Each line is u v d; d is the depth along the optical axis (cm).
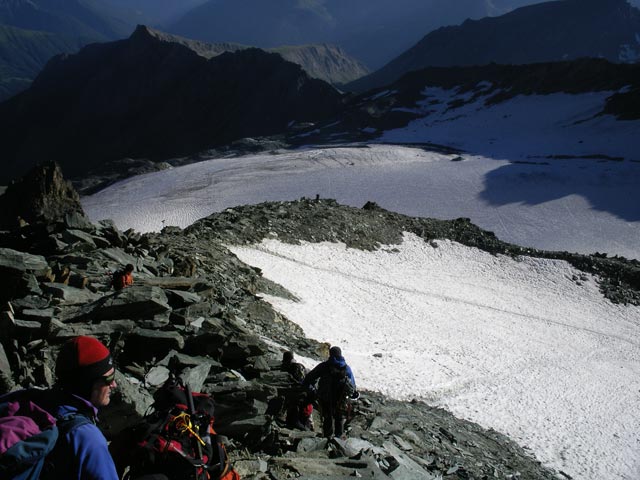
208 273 2200
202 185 14950
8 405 341
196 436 419
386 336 2836
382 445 1100
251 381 928
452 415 1931
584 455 1948
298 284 3272
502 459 1580
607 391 2878
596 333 4225
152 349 942
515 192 13838
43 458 317
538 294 4928
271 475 746
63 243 1355
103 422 671
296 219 4603
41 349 800
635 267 5834
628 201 13000
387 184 14638
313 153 17688
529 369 2927
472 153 18638
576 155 17262
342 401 1000
